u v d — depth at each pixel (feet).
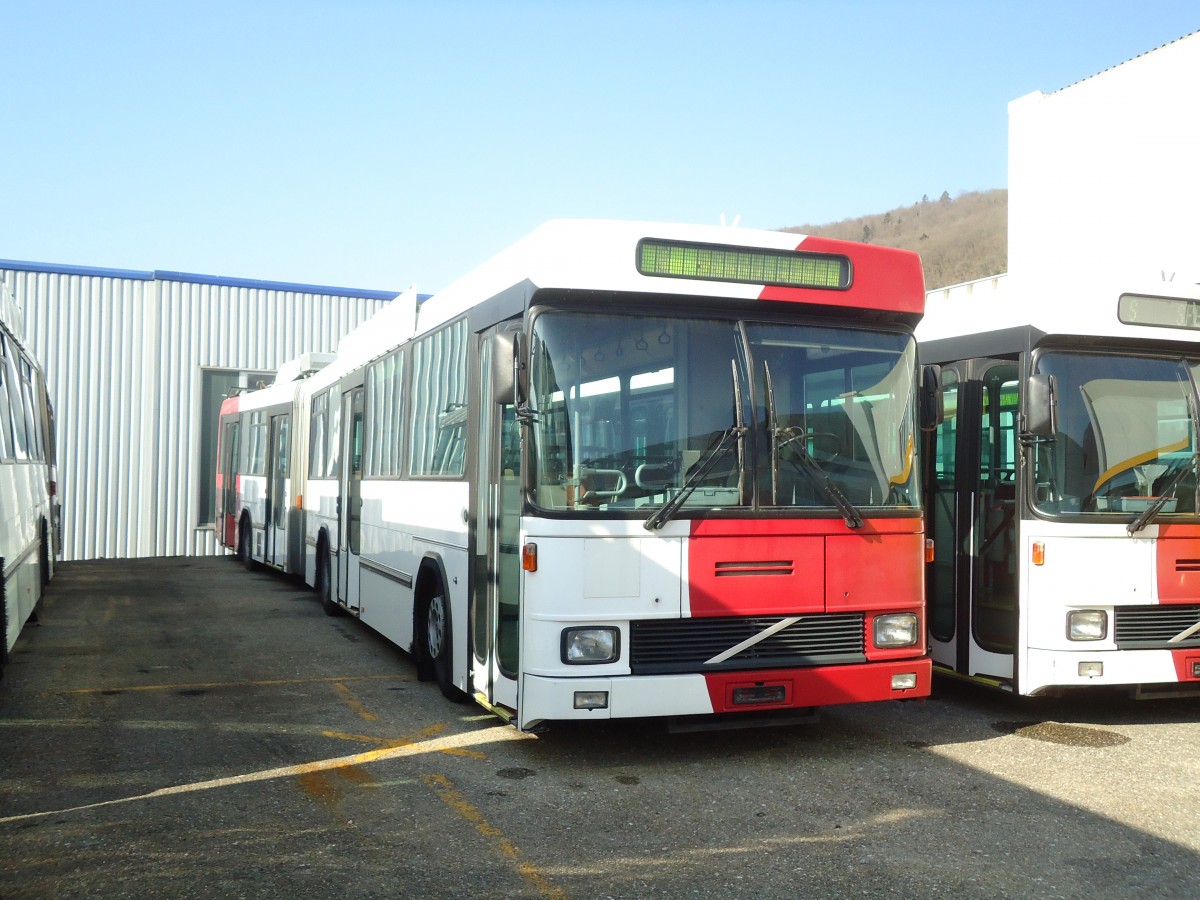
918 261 22.99
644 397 20.88
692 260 21.25
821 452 21.72
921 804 18.90
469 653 24.77
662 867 15.74
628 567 20.25
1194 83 59.88
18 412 33.63
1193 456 25.25
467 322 25.57
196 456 86.69
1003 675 25.50
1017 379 25.35
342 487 40.73
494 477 22.86
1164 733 24.56
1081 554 24.12
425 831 17.35
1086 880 15.24
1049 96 69.46
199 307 87.25
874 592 21.80
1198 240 59.16
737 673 20.59
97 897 14.47
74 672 31.76
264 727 24.71
